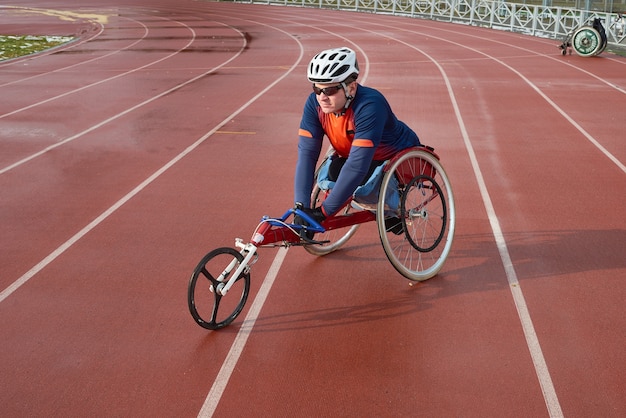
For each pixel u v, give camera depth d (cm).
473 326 441
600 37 1830
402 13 3659
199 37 2612
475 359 404
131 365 405
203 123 1076
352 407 362
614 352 407
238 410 361
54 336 441
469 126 1037
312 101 458
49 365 407
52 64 1875
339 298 484
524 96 1287
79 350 423
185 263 547
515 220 628
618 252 548
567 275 509
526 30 2619
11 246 591
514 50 2061
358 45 2227
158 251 573
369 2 3938
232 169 813
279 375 392
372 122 436
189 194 722
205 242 590
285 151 895
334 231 594
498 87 1390
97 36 2730
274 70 1681
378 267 533
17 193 738
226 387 382
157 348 423
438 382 382
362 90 443
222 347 423
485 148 901
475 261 539
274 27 2992
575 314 452
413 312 461
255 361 407
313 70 426
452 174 779
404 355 409
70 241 600
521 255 548
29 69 1773
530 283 498
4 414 362
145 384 386
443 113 1134
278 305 476
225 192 727
